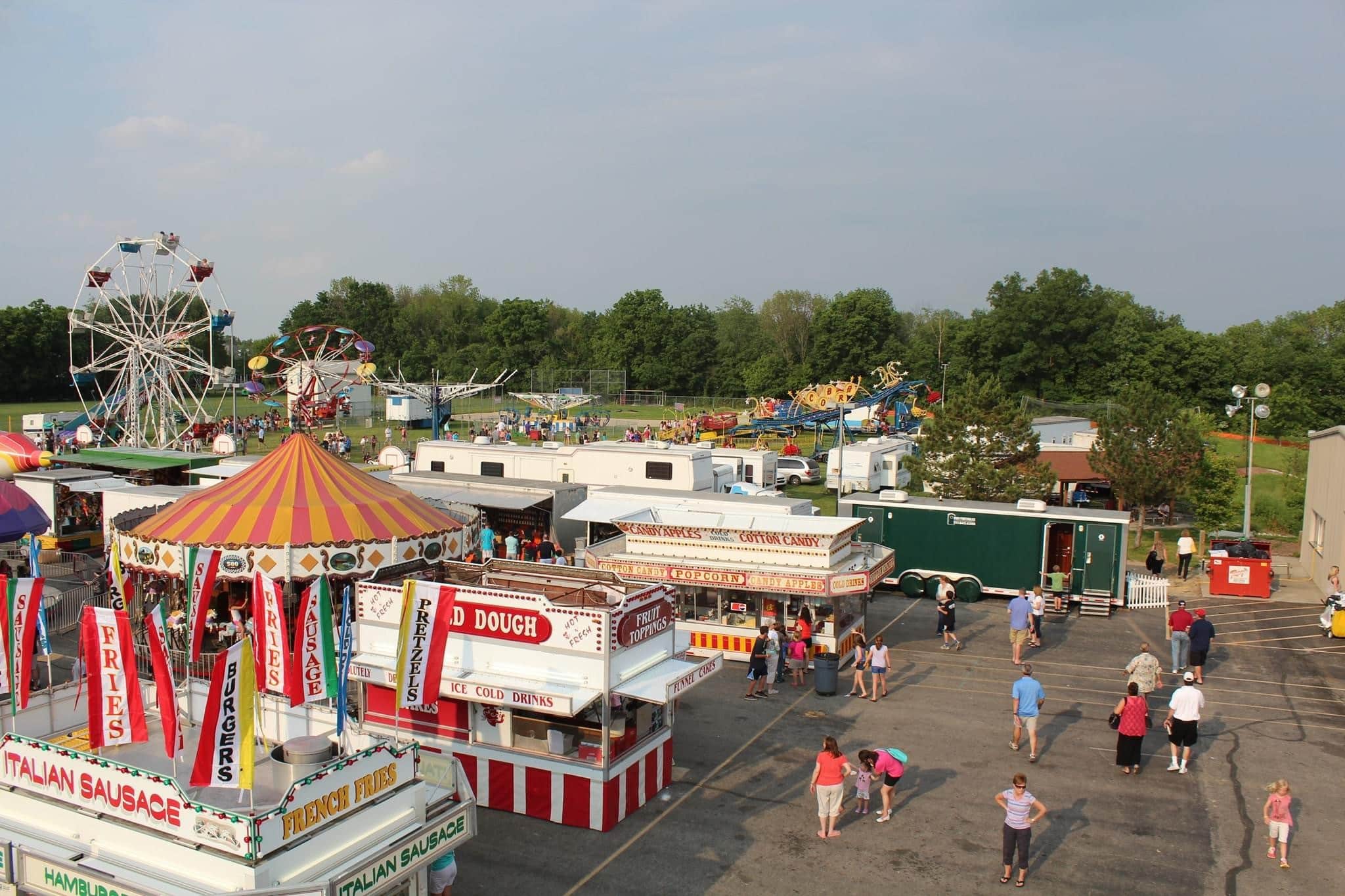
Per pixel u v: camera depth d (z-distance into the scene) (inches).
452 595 516.1
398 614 629.3
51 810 404.5
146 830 378.9
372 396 3821.4
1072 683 868.6
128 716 417.1
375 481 979.9
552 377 5418.3
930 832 578.9
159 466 1526.8
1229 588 1224.2
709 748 707.4
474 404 4849.9
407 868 401.7
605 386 5477.4
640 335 5743.1
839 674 890.7
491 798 600.4
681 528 943.7
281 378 1946.4
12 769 418.3
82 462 1566.2
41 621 502.0
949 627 982.4
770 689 842.2
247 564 846.5
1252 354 3836.1
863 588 859.4
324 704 576.7
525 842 558.3
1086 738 732.7
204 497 927.0
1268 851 557.9
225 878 357.7
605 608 573.6
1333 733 746.2
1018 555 1172.5
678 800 619.5
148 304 3048.7
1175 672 896.3
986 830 582.9
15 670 463.5
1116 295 4603.8
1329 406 3558.1
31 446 1181.7
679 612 941.2
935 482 1505.9
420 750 453.1
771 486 1903.3
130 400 2541.8
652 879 516.7
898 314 5684.1
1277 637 1031.0
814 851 552.4
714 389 5659.5
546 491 1312.7
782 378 5142.7
